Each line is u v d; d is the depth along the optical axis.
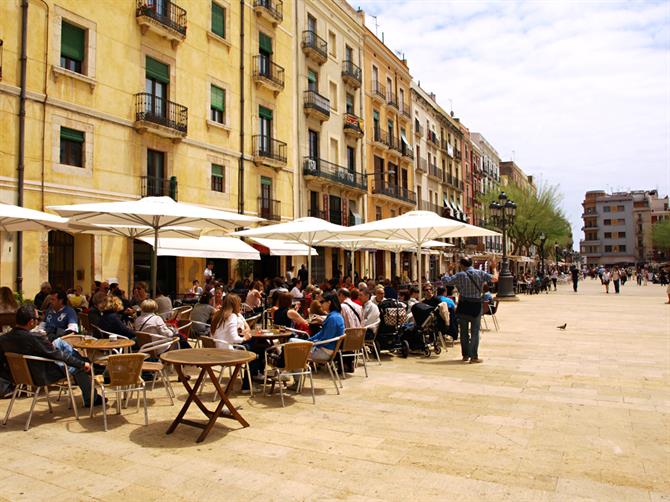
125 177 16.28
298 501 3.73
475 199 59.56
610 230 116.94
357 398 6.80
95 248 15.34
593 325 15.26
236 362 5.09
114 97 15.99
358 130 31.03
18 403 6.59
